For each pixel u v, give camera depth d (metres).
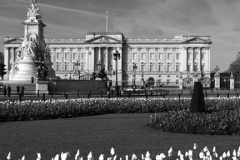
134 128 24.12
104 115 32.56
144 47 173.50
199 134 21.66
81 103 32.84
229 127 21.72
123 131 22.81
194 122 22.11
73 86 69.44
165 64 173.00
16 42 170.50
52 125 25.69
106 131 22.83
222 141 19.38
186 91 83.75
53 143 18.81
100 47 170.38
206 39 170.00
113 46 170.12
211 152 16.56
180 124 22.39
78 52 173.75
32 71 72.25
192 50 170.38
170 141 19.34
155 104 35.25
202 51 170.62
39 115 29.33
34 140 19.69
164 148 17.48
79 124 26.23
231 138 20.33
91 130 23.27
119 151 16.88
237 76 109.75
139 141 19.34
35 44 74.19
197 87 25.33
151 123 24.53
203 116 23.00
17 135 21.33
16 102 31.22
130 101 35.72
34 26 74.94
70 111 30.81
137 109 34.91
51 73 75.44
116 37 171.50
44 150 17.11
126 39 174.12
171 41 172.12
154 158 15.45
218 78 112.44
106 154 16.23
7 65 170.88
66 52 174.25
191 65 170.38
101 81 74.56
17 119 28.48
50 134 21.70
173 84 168.38
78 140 19.67
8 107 28.77
